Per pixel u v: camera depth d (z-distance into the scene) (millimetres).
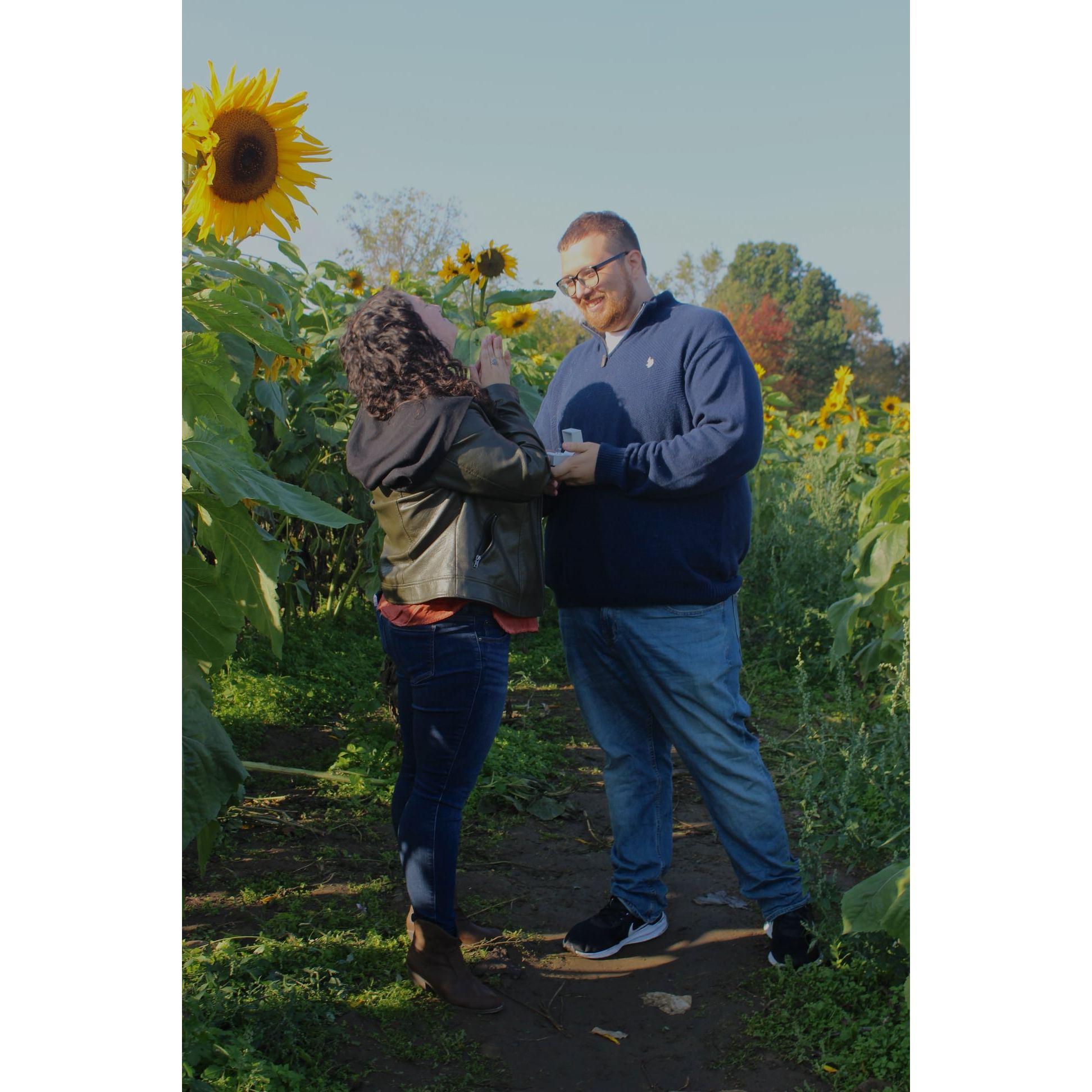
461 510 2371
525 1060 2266
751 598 6520
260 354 3801
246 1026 2166
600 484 2613
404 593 2418
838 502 6746
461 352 4262
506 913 2961
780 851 2670
